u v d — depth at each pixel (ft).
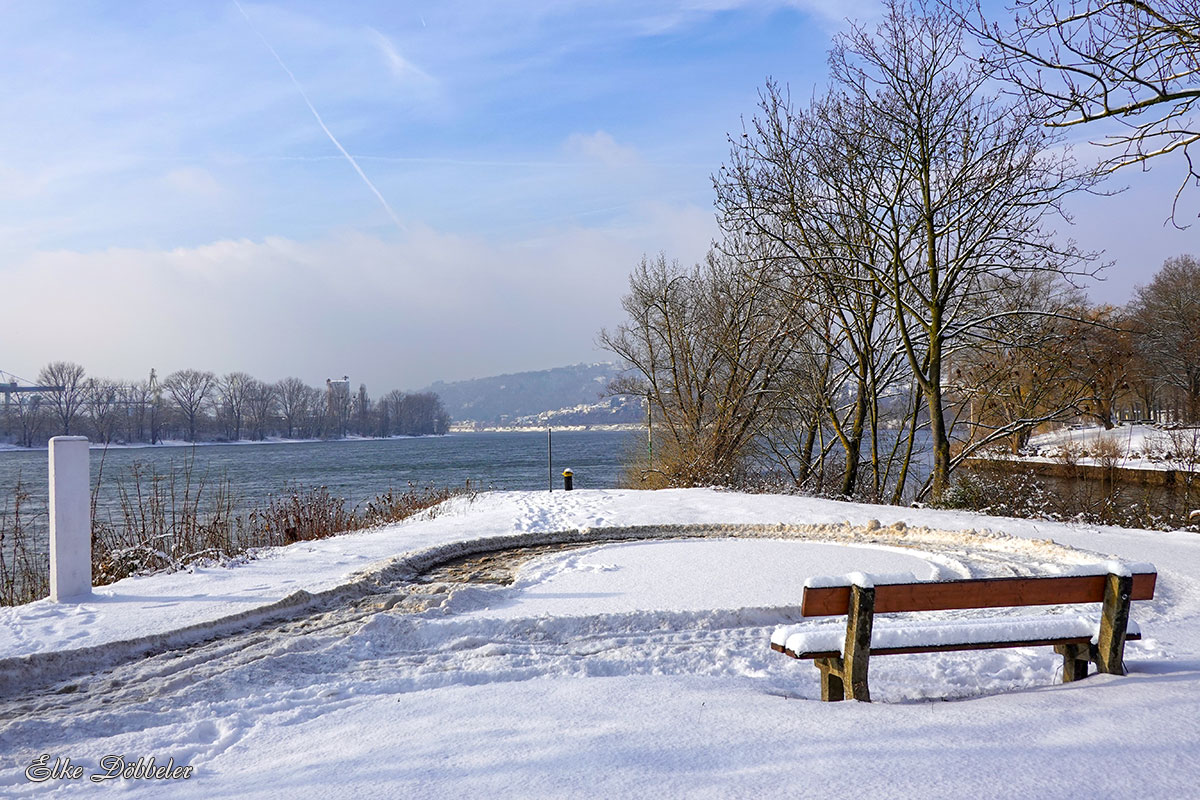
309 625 23.84
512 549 40.16
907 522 45.60
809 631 15.88
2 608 25.55
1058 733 12.59
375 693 17.58
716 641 21.91
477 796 10.81
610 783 11.02
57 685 18.49
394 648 21.90
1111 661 16.61
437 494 77.00
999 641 16.11
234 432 450.71
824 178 66.85
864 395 72.90
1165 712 13.52
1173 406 166.20
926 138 61.41
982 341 68.33
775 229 73.20
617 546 39.40
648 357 91.09
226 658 20.45
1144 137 28.35
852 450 73.15
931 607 15.72
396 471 184.24
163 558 34.45
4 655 19.57
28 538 55.47
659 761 11.81
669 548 38.32
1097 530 44.62
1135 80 27.84
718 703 14.96
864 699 15.06
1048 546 36.14
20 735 15.14
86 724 15.78
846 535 41.70
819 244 68.23
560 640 22.41
